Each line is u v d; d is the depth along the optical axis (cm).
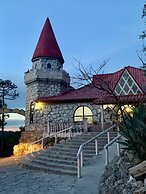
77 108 2338
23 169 1241
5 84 3338
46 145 1989
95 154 1164
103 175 820
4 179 995
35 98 2602
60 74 2692
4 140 2733
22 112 3023
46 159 1277
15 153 2214
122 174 693
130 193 525
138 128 707
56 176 1009
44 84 2648
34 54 3002
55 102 2409
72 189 782
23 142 2447
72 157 1192
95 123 2133
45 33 3105
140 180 562
